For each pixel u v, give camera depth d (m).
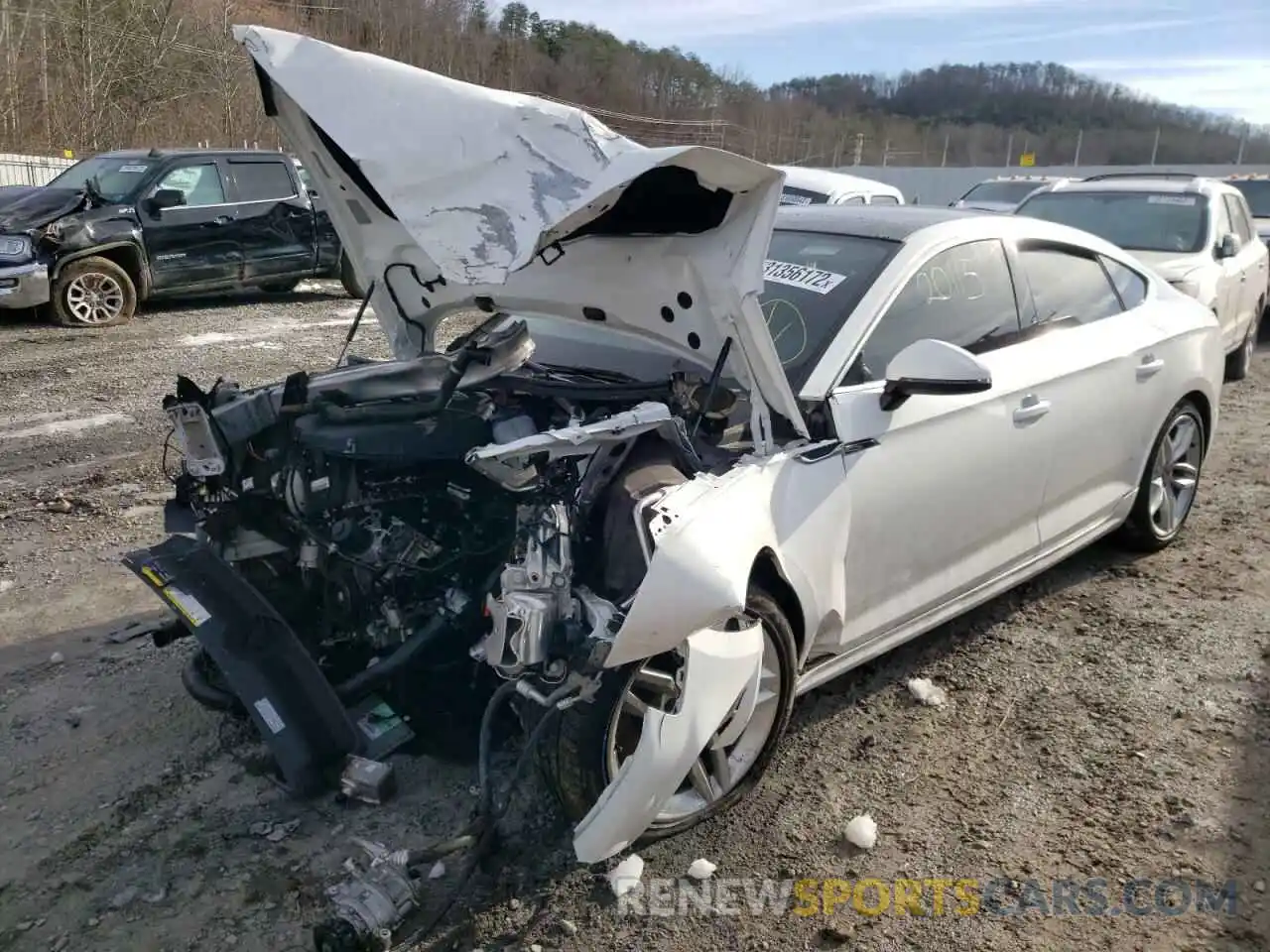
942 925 2.76
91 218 11.00
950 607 3.94
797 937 2.71
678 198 2.84
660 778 2.74
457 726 3.25
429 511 3.24
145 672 3.94
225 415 3.17
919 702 3.85
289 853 2.96
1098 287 4.76
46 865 2.90
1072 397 4.23
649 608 2.63
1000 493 3.94
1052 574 5.05
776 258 3.96
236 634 2.98
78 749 3.45
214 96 29.78
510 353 3.51
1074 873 2.96
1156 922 2.77
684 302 3.12
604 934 2.71
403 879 2.68
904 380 3.29
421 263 3.66
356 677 3.08
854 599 3.42
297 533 3.20
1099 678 4.03
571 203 2.62
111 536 5.29
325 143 3.34
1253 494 6.29
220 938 2.65
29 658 4.04
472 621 3.15
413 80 2.88
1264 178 13.45
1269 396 9.10
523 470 2.90
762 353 3.03
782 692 3.17
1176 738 3.62
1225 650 4.26
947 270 3.92
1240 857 3.02
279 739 2.90
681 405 3.30
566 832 3.07
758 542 2.91
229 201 12.11
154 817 3.11
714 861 3.00
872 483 3.38
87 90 27.41
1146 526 5.11
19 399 7.93
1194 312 5.24
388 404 3.26
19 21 26.94
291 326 11.34
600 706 2.78
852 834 3.07
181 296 12.13
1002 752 3.55
